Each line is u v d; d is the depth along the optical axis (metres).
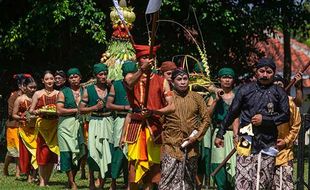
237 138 8.92
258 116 8.52
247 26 20.81
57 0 19.34
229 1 21.31
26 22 20.08
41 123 13.59
